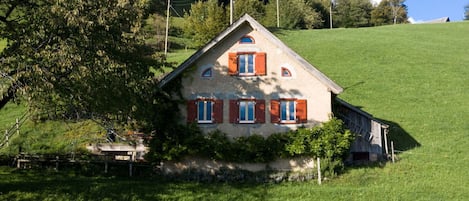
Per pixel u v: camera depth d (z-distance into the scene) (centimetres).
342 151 2881
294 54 3059
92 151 3275
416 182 2755
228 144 2934
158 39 8169
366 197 2450
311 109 3036
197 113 3027
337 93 3031
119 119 2564
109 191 2436
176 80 3045
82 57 2123
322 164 2853
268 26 8612
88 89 2169
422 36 7188
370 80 5194
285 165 2953
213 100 3045
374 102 4550
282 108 3053
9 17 2447
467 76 5269
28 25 2184
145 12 2641
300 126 3011
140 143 3219
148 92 2519
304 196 2470
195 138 2925
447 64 5703
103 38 2269
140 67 2567
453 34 7350
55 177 2719
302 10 9962
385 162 3192
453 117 4162
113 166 2952
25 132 3772
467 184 2720
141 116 2595
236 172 2905
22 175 2745
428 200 2402
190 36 8906
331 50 6362
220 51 3112
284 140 2945
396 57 5988
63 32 2152
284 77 3077
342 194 2497
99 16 2184
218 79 3075
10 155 3084
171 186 2627
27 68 2000
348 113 3319
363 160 3241
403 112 4294
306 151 2905
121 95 2362
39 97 2152
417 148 3512
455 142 3628
